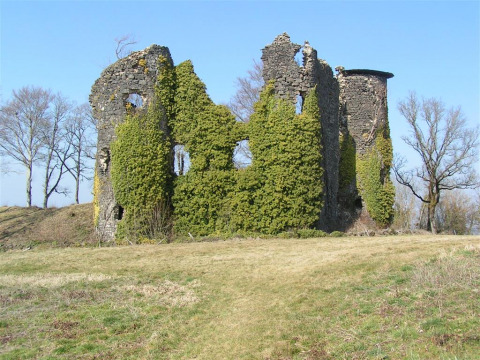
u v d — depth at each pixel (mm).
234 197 29312
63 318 13750
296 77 29688
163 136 29625
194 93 30109
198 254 22719
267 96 29719
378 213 36812
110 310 14445
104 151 29984
